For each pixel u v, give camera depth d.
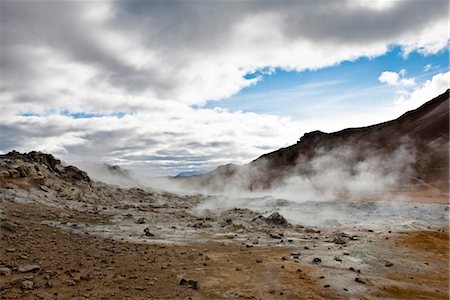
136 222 26.81
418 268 16.92
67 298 10.38
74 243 17.50
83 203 33.38
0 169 32.78
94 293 10.95
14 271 12.16
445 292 13.75
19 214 22.94
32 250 14.91
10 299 9.85
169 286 12.27
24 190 31.14
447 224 29.02
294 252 18.92
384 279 14.79
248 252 18.64
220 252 18.39
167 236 22.38
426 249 20.72
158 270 14.12
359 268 16.23
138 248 17.97
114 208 33.53
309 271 15.10
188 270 14.46
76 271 12.84
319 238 23.45
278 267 15.51
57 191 35.59
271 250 19.42
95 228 22.59
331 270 15.45
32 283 11.00
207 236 23.05
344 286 13.40
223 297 11.65
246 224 27.39
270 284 13.26
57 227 21.06
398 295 13.03
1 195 27.33
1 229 17.55
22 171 34.31
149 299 10.87
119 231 22.61
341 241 21.86
